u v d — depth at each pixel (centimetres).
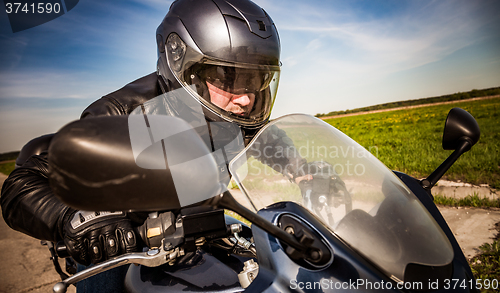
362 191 91
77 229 92
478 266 225
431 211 108
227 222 123
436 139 771
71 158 53
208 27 144
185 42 144
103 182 54
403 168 522
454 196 371
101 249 92
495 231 278
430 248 82
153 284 96
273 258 73
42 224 103
